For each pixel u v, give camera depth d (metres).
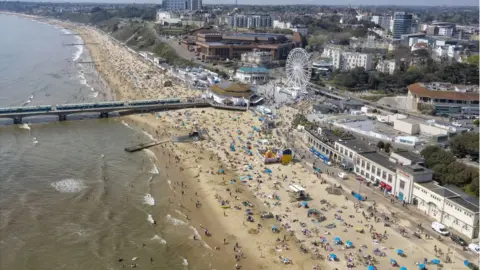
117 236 103.75
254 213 115.81
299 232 106.38
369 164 135.25
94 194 124.25
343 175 137.00
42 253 95.31
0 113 188.88
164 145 168.88
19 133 179.25
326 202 120.69
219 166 147.75
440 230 105.81
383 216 113.56
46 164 144.75
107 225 108.19
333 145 155.38
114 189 128.50
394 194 125.38
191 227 109.56
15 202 116.69
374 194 126.50
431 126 182.62
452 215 107.44
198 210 118.00
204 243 102.75
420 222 111.00
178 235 105.88
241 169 144.88
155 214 115.19
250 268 93.44
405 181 121.00
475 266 92.19
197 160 153.00
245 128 191.38
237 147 166.50
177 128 192.12
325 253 97.81
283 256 97.12
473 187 119.00
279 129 189.12
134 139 176.12
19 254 94.38
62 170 140.25
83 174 138.00
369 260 94.56
